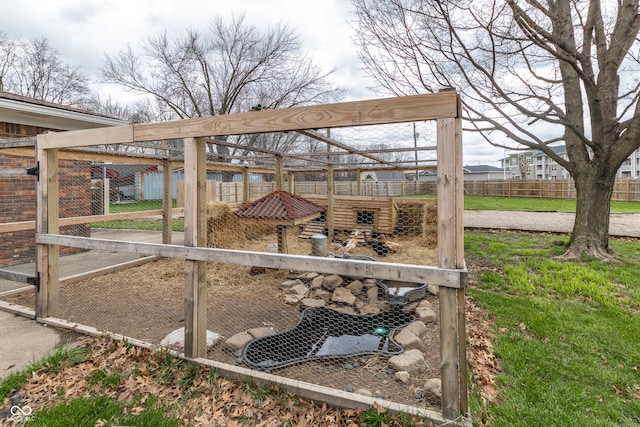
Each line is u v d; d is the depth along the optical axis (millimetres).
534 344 2738
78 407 1886
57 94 20828
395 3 5035
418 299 3844
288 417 1839
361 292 4086
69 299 3895
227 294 4160
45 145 3119
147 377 2189
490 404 1989
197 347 2369
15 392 2045
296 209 5020
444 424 1735
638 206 14156
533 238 7684
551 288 4172
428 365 2463
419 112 1736
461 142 1687
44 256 3158
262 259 2150
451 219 1713
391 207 7434
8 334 2863
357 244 7023
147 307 3641
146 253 2557
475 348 2680
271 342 2846
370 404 1871
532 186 19688
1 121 5238
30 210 5621
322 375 2336
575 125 5699
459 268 1720
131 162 5559
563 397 2053
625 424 1827
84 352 2518
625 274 4656
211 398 2012
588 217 5812
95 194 7090
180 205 11492
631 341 2752
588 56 5312
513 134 5535
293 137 13430
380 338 2977
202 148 2410
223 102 19031
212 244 5922
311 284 4324
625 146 5410
